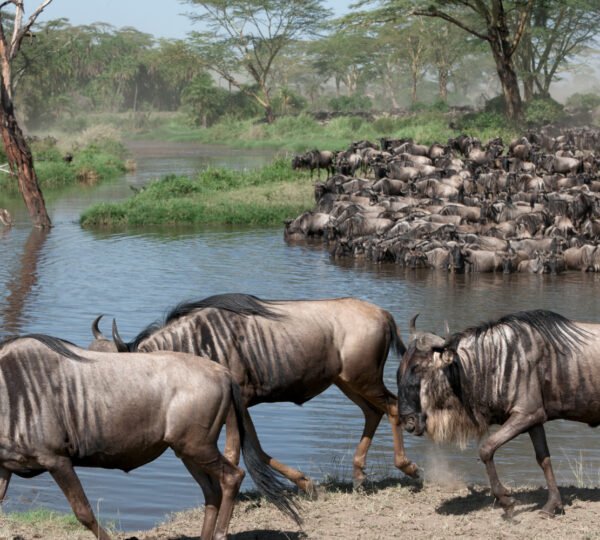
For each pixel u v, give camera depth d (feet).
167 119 367.04
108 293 62.64
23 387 19.39
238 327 25.81
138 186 148.46
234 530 23.41
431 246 75.51
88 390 19.54
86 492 28.99
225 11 305.32
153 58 405.80
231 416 20.89
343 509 25.09
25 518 24.73
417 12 184.03
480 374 23.53
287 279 68.59
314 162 132.87
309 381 26.63
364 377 27.30
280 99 337.31
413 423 23.56
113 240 89.40
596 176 112.98
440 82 354.54
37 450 19.33
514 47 189.57
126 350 22.70
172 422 19.79
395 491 26.96
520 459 31.65
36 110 352.28
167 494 28.76
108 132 221.25
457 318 54.39
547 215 85.87
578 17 245.04
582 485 27.66
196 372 20.11
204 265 74.59
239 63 318.65
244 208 106.32
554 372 23.39
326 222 89.71
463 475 29.73
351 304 27.76
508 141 171.94
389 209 92.48
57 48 350.43
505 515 23.47
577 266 74.54
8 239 90.38
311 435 34.68
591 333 23.76
